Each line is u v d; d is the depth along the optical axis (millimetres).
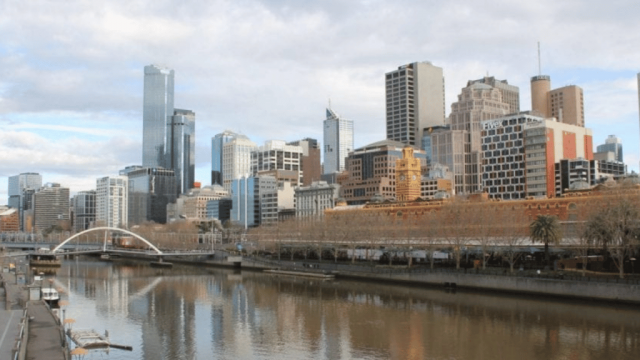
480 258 179500
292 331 107375
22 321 86688
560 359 86875
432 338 100562
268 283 183250
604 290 126500
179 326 112625
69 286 179000
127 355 89938
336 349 93688
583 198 178250
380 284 175125
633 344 94500
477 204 182500
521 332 103938
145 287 175500
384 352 91625
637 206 137000
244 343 98125
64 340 82125
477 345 95438
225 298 149625
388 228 197875
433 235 174375
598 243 142625
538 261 166625
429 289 159875
